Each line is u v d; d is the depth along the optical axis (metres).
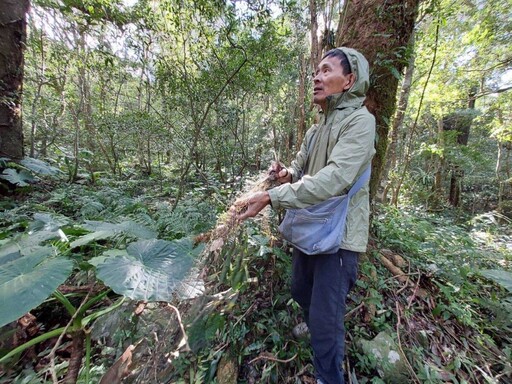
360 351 1.48
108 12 2.99
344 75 1.14
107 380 1.01
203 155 4.12
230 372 1.31
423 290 1.94
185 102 3.45
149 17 3.02
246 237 1.39
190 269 1.18
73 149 5.57
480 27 5.14
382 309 1.72
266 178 1.47
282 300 1.64
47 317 1.57
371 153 1.07
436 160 7.34
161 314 1.27
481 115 7.16
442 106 6.39
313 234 1.14
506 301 1.95
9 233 2.09
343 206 1.14
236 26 3.04
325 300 1.17
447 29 5.41
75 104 5.21
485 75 6.21
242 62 3.17
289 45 3.48
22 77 3.96
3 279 1.05
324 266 1.18
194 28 3.08
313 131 1.41
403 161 6.47
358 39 1.86
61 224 1.95
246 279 1.33
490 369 1.53
